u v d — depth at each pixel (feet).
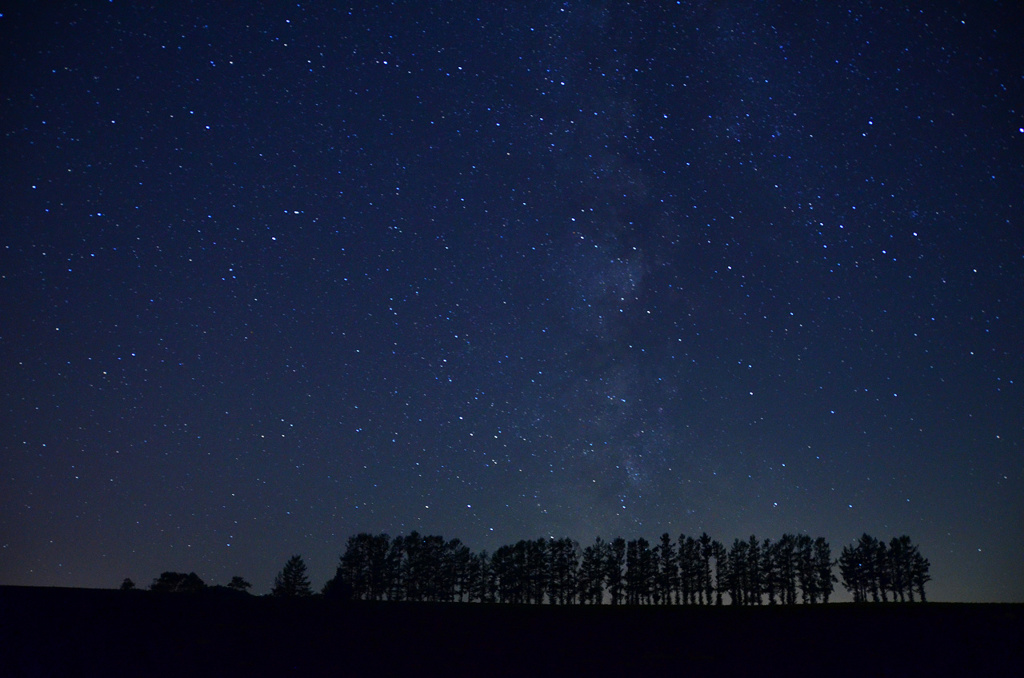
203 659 52.47
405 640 63.41
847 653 59.82
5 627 55.62
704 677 53.36
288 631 63.00
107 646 53.42
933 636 64.49
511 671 54.65
